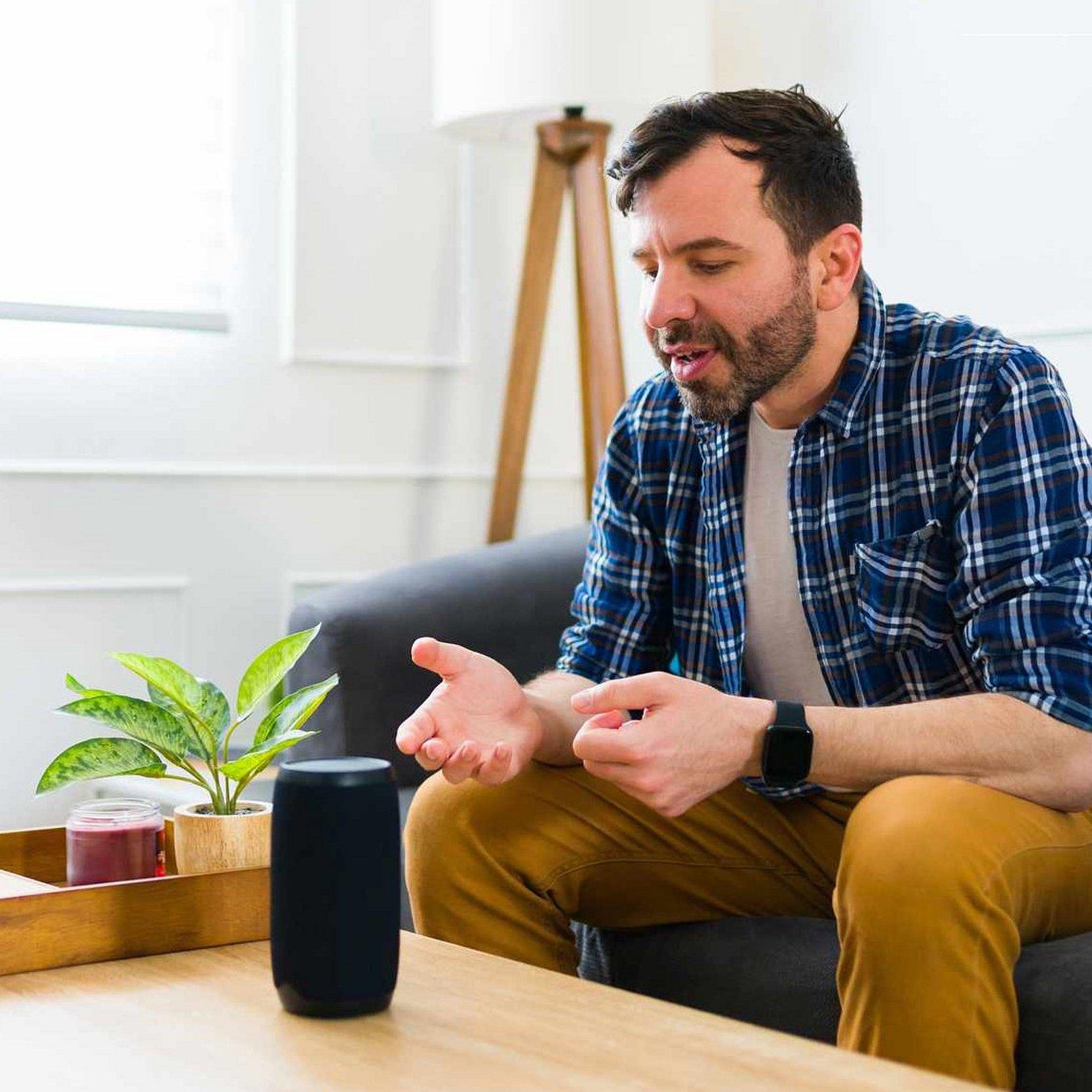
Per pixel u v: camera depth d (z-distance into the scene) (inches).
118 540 104.6
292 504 111.6
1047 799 52.1
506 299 121.2
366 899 39.0
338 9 112.5
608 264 108.2
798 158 56.7
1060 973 48.4
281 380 111.2
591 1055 36.0
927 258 97.7
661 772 50.2
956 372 57.5
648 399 65.5
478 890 57.0
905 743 51.9
